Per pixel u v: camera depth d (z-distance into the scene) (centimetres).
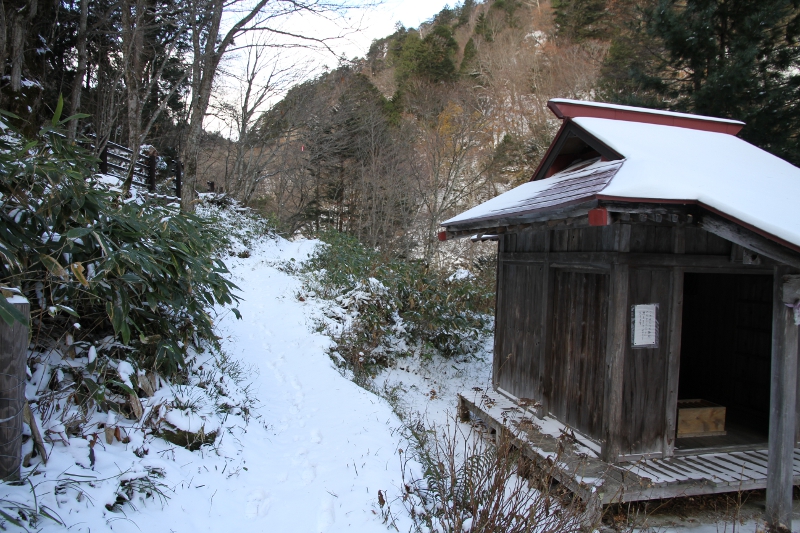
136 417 332
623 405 426
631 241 421
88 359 337
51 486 246
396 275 975
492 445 454
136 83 981
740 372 622
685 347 707
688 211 368
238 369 555
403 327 863
